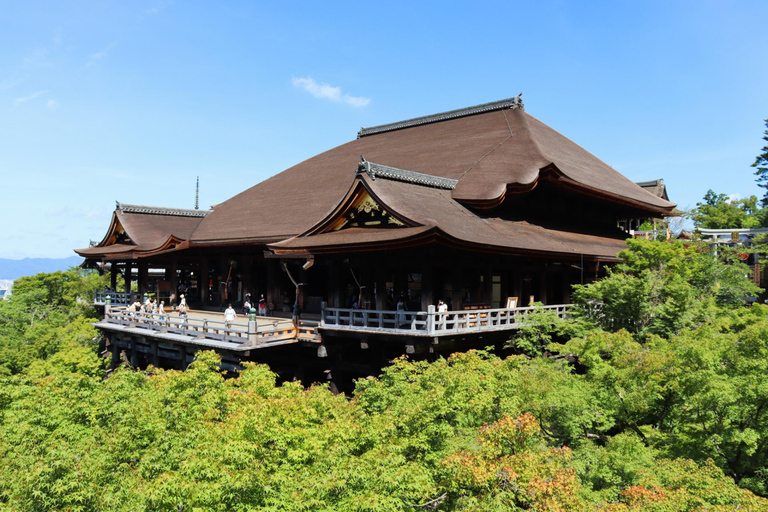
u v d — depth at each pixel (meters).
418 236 20.22
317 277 33.66
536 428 12.11
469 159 36.16
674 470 12.63
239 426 12.01
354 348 27.19
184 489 9.97
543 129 45.44
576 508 9.74
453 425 14.09
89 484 10.84
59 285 72.38
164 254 41.12
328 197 37.03
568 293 32.69
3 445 13.34
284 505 10.01
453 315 23.08
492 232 25.03
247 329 26.44
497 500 10.12
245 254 37.53
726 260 36.69
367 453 11.56
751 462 15.23
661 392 16.25
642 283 24.17
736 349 16.36
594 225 41.44
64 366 35.91
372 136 56.16
